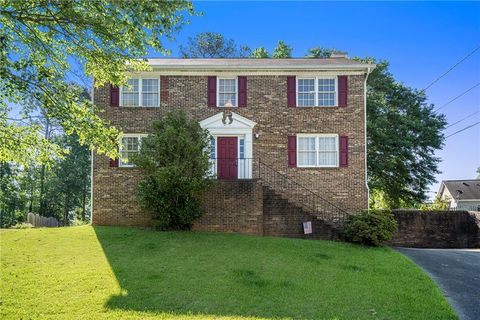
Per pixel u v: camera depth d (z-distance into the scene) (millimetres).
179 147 16188
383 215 17109
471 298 10453
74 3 9555
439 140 31031
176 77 20047
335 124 20031
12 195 49906
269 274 11219
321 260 13180
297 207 17828
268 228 17781
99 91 19734
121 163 19359
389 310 9000
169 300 9086
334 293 9977
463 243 20062
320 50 34312
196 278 10656
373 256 14523
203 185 16391
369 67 19969
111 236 15523
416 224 20156
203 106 19969
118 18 9719
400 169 30703
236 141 19938
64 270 11188
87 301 8930
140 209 18953
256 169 19688
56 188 47000
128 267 11539
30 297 9125
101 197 19141
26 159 11602
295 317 8336
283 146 19891
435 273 13062
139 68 12141
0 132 11227
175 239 15008
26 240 14875
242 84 20141
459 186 56219
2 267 11375
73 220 54031
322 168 19766
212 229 17344
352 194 19672
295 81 20203
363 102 20109
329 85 20359
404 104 31719
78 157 48188
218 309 8641
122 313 8305
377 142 29359
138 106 19766
